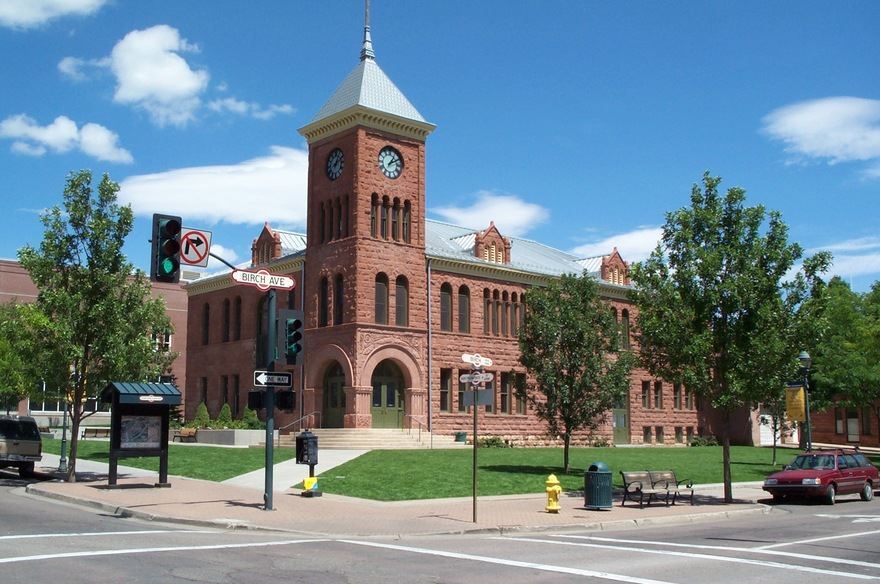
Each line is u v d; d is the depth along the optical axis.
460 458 34.47
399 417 45.56
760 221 26.12
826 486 26.89
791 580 12.38
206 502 22.20
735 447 58.34
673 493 28.14
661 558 14.47
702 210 26.23
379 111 45.00
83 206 28.22
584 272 34.62
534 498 24.89
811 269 25.69
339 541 16.45
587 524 19.66
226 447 41.38
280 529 17.97
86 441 48.91
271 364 21.58
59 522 18.16
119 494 23.95
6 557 12.95
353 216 44.47
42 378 27.89
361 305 43.66
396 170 46.22
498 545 16.22
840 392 56.53
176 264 18.36
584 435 52.97
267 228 54.09
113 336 27.80
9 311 43.03
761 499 27.91
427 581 11.81
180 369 73.69
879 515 23.50
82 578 11.34
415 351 45.59
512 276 51.31
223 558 13.52
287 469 30.66
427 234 52.66
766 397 27.36
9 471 33.56
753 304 25.20
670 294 25.86
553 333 31.98
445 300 48.09
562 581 11.95
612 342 32.69
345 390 43.72
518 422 49.91
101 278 27.89
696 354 25.28
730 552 15.40
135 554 13.58
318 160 47.44
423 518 19.98
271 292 21.95
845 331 51.22
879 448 66.19
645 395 59.66
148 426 25.97
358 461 32.69
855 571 13.30
